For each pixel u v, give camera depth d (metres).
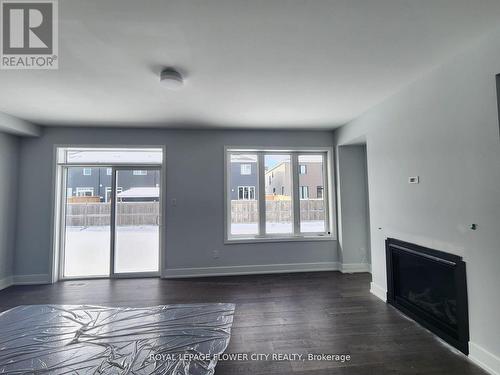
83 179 4.28
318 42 1.97
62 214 4.20
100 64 2.23
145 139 4.27
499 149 1.84
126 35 1.84
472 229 2.04
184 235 4.29
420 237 2.59
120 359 2.08
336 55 2.15
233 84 2.66
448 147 2.25
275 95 2.96
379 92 2.93
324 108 3.44
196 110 3.43
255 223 4.61
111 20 1.68
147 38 1.88
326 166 4.77
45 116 3.62
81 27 1.74
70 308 3.04
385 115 3.13
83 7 1.56
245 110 3.47
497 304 1.87
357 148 4.55
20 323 2.68
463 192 2.12
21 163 4.01
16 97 2.92
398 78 2.60
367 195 4.52
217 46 2.00
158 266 4.30
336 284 3.82
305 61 2.24
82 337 2.41
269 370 1.96
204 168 4.37
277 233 4.64
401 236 2.88
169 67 2.30
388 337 2.39
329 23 1.75
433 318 2.47
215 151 4.41
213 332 2.48
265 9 1.60
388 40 1.96
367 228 4.51
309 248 4.55
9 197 3.86
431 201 2.45
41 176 4.05
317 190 4.74
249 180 4.62
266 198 4.63
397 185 2.93
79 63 2.21
